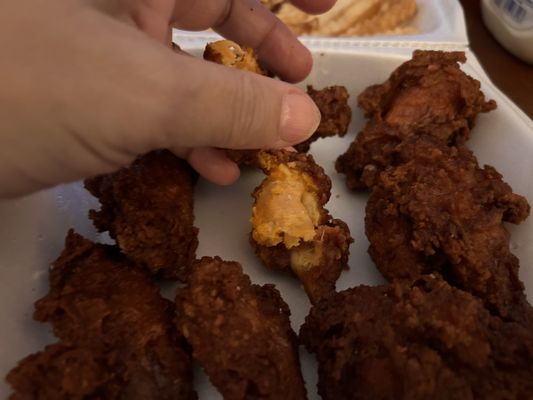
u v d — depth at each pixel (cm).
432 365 13
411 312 14
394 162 20
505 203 17
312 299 17
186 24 20
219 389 14
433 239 16
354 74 23
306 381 16
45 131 12
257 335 14
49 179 13
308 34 26
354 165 20
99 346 14
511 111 20
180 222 17
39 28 11
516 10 27
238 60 19
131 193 17
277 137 15
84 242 16
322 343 15
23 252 17
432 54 21
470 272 16
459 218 17
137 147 13
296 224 17
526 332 14
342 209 20
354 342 14
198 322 14
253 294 15
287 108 15
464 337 13
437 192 17
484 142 21
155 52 12
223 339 14
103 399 14
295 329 17
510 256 17
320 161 22
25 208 18
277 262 18
